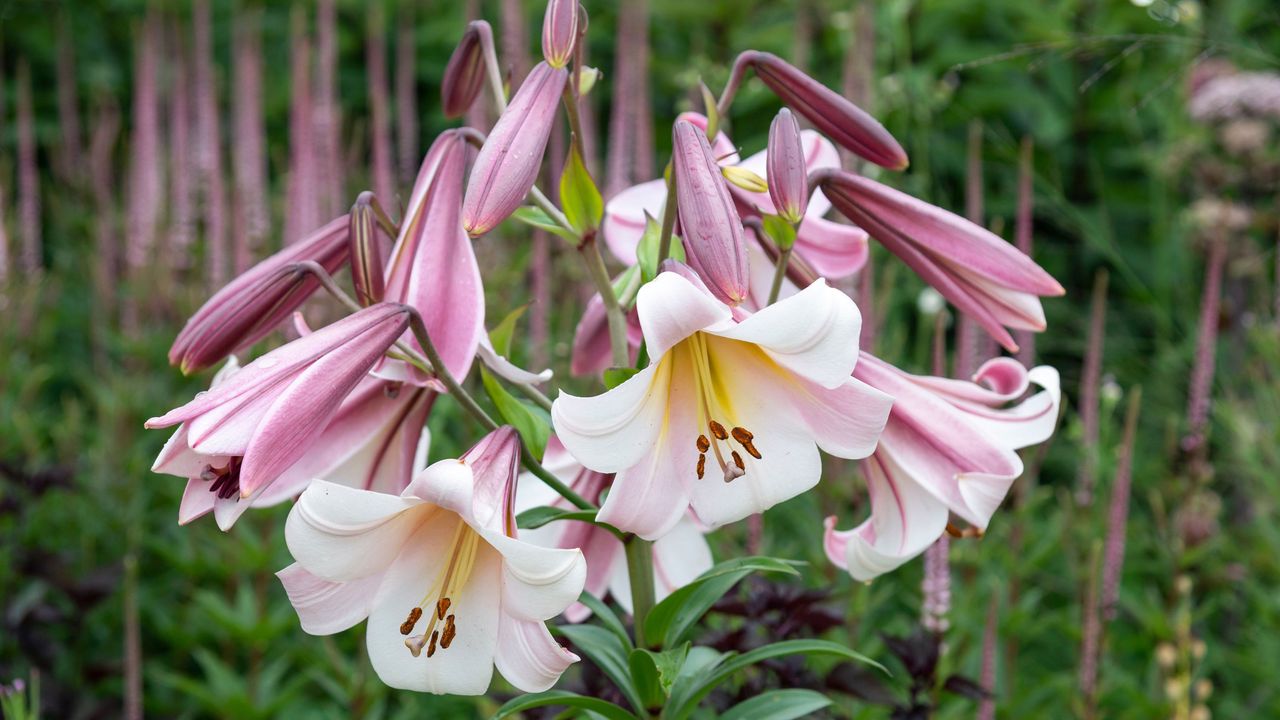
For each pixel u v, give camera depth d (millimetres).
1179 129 4996
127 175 5543
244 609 3250
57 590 3443
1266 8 5211
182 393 4367
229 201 5332
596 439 1457
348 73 6199
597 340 2061
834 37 5371
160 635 3723
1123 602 3271
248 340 1722
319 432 1502
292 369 1483
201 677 3639
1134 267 5285
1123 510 2988
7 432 4043
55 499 3881
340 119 5016
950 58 5324
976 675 3018
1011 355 3611
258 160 4793
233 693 3076
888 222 1800
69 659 3439
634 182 4656
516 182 1525
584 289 4102
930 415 1712
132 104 6414
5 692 2377
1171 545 3340
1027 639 3385
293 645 3402
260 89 4805
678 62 5758
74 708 3168
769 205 1979
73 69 6254
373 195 1720
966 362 3115
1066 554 3543
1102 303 3381
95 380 4539
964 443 1694
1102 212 5090
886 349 3805
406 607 1514
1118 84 5379
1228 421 3994
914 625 3078
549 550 1353
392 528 1476
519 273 3721
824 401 1554
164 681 3484
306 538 1394
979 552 3172
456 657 1499
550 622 2219
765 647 1817
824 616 2217
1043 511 4219
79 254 5520
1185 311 4812
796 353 1450
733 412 1604
